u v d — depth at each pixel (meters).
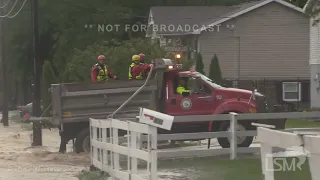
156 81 55.00
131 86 56.38
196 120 45.78
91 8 177.25
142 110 31.59
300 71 134.88
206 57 134.25
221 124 52.56
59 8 178.75
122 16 175.88
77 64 93.50
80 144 58.06
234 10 146.50
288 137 19.00
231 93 54.75
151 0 193.62
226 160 48.62
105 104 56.41
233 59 134.62
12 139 81.06
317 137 17.22
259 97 54.88
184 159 50.41
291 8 134.38
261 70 134.62
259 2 133.88
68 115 56.22
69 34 170.25
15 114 186.12
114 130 40.25
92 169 47.88
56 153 60.28
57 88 55.97
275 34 134.62
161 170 44.38
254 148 48.41
